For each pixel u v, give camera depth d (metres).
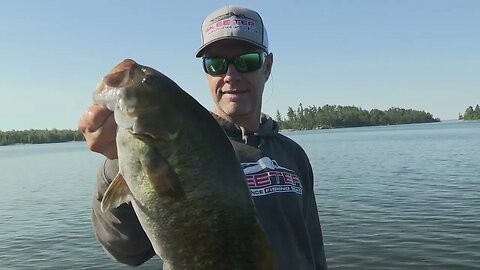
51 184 9.89
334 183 7.42
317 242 0.99
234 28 0.92
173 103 0.54
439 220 4.36
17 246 4.43
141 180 0.54
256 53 0.94
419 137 23.03
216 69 0.94
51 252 4.16
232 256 0.54
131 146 0.54
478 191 5.85
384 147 16.27
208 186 0.54
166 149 0.54
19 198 7.88
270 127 1.00
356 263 3.29
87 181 10.13
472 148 13.74
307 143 21.27
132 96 0.54
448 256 3.32
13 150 38.53
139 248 0.69
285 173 0.93
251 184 0.88
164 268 0.57
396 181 7.28
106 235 0.68
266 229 0.84
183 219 0.54
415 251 3.47
